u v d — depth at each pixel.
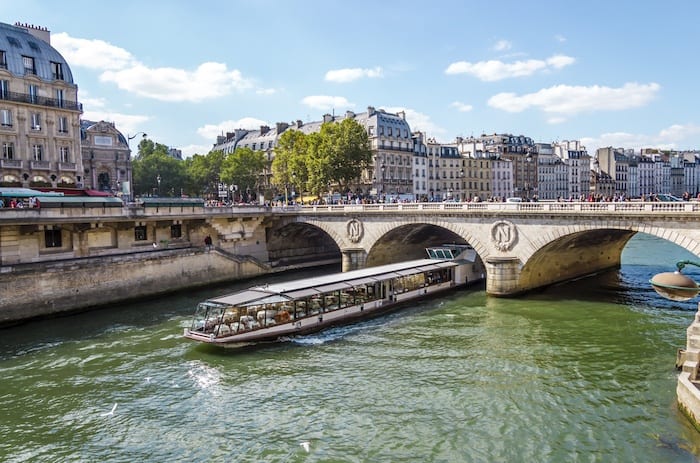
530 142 159.12
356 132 84.12
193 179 115.75
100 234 46.69
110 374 27.00
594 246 50.47
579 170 169.00
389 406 22.98
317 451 19.53
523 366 27.08
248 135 139.25
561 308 38.53
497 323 34.91
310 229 65.31
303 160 88.00
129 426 21.62
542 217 40.44
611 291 44.47
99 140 95.12
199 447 19.95
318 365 27.84
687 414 20.70
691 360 22.23
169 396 24.34
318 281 37.41
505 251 42.88
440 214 46.81
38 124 60.66
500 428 20.91
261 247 61.62
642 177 190.25
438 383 25.25
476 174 133.38
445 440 20.16
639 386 24.25
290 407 23.05
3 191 48.12
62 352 30.44
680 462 18.08
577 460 18.56
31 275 37.72
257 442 20.23
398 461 18.84
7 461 19.27
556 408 22.41
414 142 118.81
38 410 23.11
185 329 31.44
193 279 50.19
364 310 37.47
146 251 49.84
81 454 19.67
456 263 46.94
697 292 11.47
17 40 60.16
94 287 41.53
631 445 19.31
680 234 33.69
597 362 27.39
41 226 41.91
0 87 57.22
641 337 31.30
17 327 36.06
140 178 108.38
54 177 61.69
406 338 32.09
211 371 27.22
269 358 28.97
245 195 109.94
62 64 63.44
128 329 35.19
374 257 54.53
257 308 31.86
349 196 77.12
